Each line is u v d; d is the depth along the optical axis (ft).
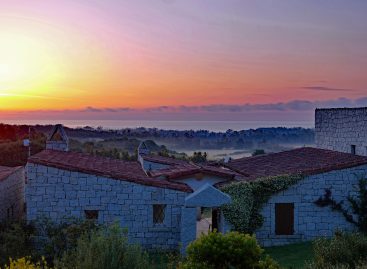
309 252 65.10
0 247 56.95
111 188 67.15
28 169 66.23
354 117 100.99
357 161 73.92
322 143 116.06
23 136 184.44
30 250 61.46
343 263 45.32
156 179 71.72
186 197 65.05
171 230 67.56
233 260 35.19
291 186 73.46
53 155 77.20
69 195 66.49
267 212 73.31
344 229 73.26
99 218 67.00
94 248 40.70
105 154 169.37
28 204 66.08
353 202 73.26
